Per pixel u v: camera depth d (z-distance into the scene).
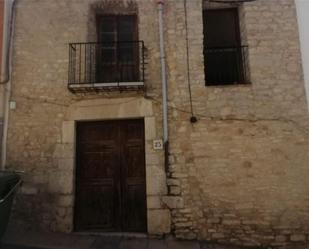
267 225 4.43
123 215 4.82
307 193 4.50
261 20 4.94
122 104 4.88
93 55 5.14
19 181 4.21
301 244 4.37
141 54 5.00
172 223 4.52
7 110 4.91
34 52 5.07
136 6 5.20
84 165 4.95
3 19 5.05
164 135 4.70
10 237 4.34
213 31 5.26
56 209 4.68
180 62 4.91
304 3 4.98
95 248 4.07
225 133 4.70
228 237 4.43
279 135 4.65
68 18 5.16
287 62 4.83
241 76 5.06
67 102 4.93
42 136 4.86
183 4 5.06
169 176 4.63
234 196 4.53
